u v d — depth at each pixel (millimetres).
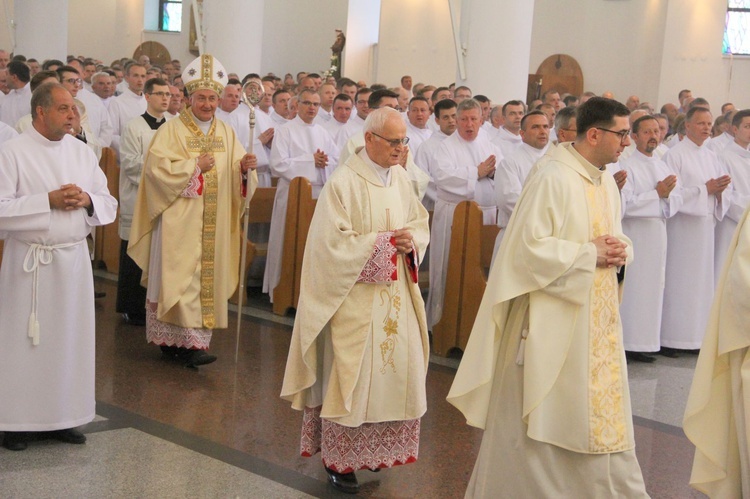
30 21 16391
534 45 22391
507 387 3863
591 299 3801
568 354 3775
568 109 5465
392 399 4246
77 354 4645
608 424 3773
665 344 7668
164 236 6109
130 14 26328
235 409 5453
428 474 4641
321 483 4430
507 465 3846
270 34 24500
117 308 7352
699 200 7387
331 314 4160
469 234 6789
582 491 3799
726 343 3697
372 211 4281
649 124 7301
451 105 8008
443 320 7008
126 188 7199
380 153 4293
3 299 4508
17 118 10594
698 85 19312
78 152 4684
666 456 5141
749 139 7879
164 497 4168
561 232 3818
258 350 6773
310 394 4332
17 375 4496
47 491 4148
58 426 4582
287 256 7773
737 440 3805
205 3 14047
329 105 10469
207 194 6203
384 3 18141
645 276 7227
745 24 19109
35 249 4473
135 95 10000
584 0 21766
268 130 8578
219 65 6305
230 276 6332
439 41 17797
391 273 4176
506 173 6824
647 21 20562
